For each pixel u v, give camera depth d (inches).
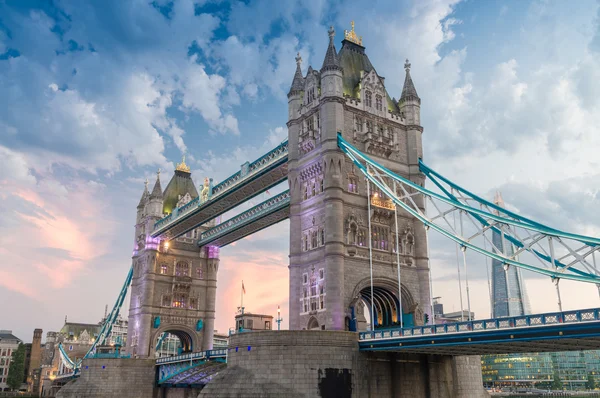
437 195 2134.6
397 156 2704.2
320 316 2335.1
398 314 2519.7
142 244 4347.9
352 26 2972.4
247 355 2007.9
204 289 4367.6
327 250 2341.3
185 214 3809.1
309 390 1914.4
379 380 2026.3
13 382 7224.4
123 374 3619.6
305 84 2763.3
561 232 1728.6
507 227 1919.3
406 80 2891.2
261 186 3221.0
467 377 2282.2
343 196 2437.3
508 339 1556.3
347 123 2573.8
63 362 6072.8
